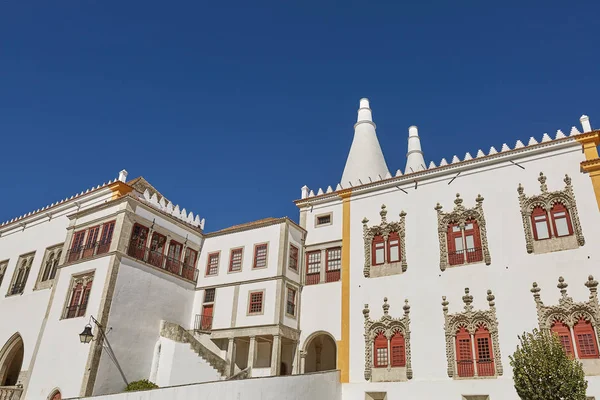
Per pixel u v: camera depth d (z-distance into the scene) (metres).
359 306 27.06
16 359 32.00
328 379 24.69
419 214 27.33
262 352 29.45
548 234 23.06
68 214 32.75
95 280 25.31
